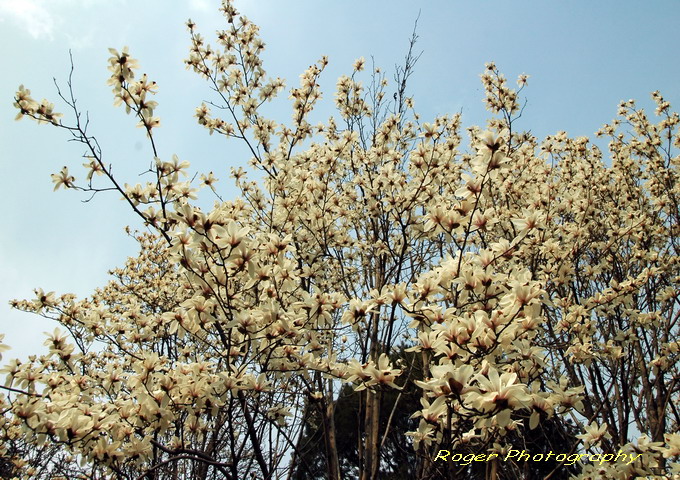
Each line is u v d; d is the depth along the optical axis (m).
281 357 3.74
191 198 3.61
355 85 6.65
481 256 2.93
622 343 5.12
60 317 4.93
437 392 2.14
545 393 2.61
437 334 2.65
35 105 3.62
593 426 2.90
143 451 3.28
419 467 3.93
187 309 3.42
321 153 5.99
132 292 7.64
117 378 3.95
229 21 6.59
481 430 3.11
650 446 2.85
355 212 5.75
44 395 3.23
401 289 3.00
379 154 5.67
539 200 5.07
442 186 5.84
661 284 5.99
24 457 5.46
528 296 2.51
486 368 2.24
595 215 6.43
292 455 4.40
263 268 3.47
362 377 2.66
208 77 6.36
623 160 7.39
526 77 6.66
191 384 3.26
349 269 5.75
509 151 5.77
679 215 6.48
